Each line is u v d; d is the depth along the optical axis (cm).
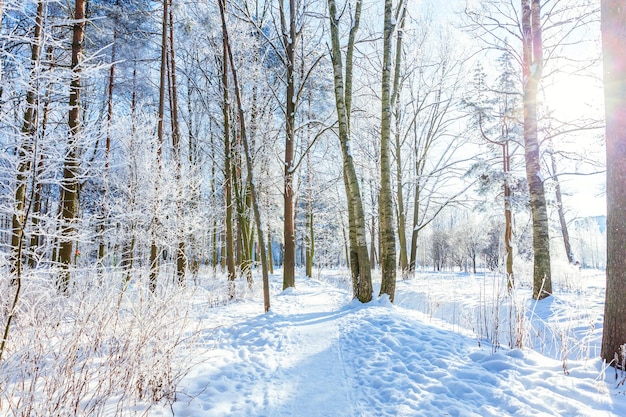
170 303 404
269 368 427
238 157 1412
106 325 335
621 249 365
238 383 381
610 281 374
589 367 364
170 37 1166
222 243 2194
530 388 334
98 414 269
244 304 933
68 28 751
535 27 921
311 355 470
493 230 2862
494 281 576
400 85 1759
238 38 1327
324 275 2305
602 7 385
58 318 320
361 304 793
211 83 1420
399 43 967
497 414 289
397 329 544
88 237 505
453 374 370
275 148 1472
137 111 1035
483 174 1357
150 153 993
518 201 1278
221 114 1630
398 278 1708
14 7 342
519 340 460
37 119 323
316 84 1558
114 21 1124
